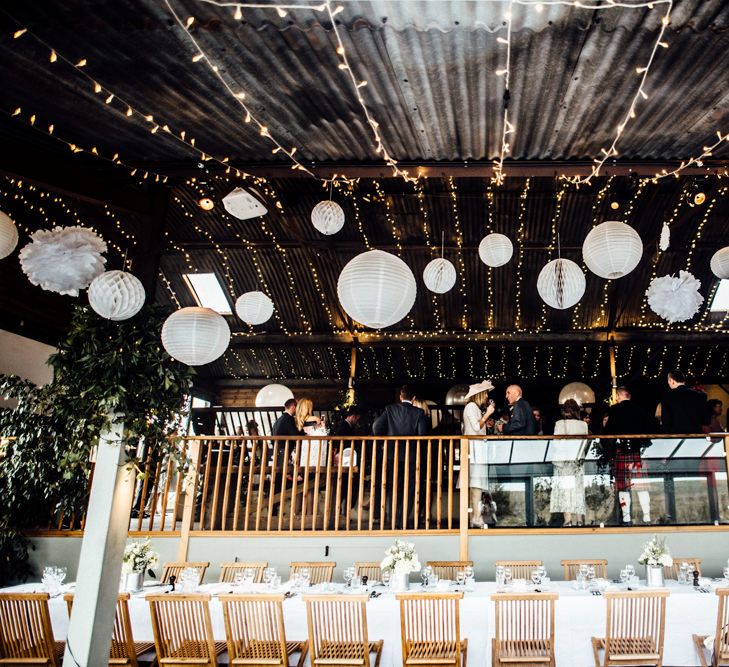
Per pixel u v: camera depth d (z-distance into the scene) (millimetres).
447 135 5141
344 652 4438
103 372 4762
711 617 4711
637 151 5383
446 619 4516
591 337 12078
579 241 10648
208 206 7527
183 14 3547
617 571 6328
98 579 4508
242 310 6988
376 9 3438
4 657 4484
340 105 4676
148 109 4816
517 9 3396
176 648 4625
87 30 3734
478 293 11773
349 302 3320
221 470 7457
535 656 4398
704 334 11828
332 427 11906
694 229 10391
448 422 12445
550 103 4547
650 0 3285
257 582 6137
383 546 6465
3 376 6418
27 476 6348
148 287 6625
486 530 6469
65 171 5941
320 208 5875
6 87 4488
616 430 6938
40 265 3803
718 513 6508
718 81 4145
